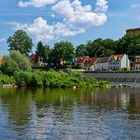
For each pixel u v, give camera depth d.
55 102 69.31
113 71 175.88
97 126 41.28
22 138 35.03
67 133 37.41
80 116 49.25
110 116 49.28
